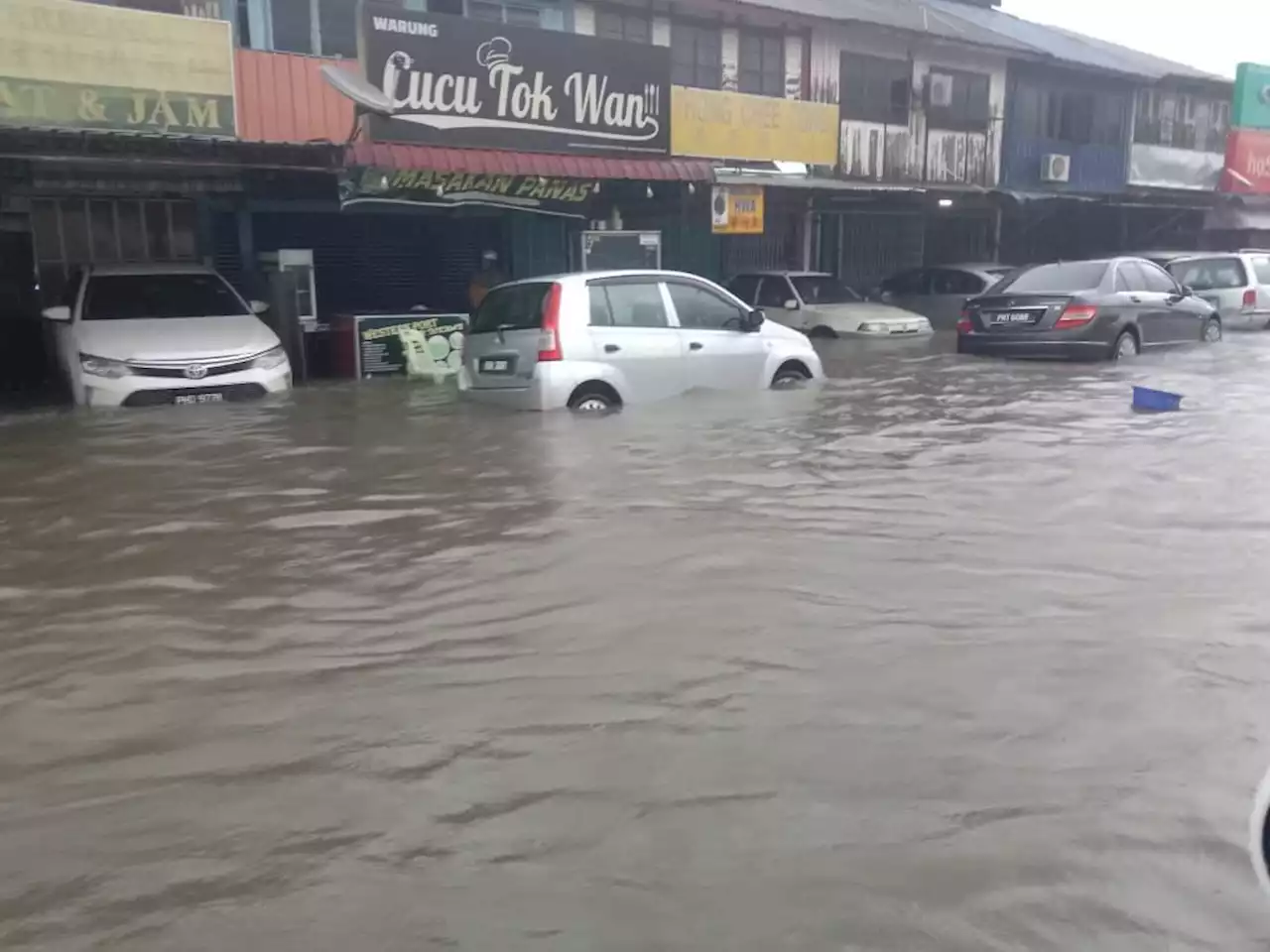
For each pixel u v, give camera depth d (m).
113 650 4.38
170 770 3.40
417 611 4.78
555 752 3.48
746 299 18.39
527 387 9.48
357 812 3.14
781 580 5.13
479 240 17.02
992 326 13.69
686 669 4.11
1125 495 6.75
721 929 2.60
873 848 2.93
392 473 7.43
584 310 9.51
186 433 8.92
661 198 16.39
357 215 15.88
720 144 17.83
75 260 13.74
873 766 3.37
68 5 11.30
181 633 4.55
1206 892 2.72
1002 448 8.12
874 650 4.29
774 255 20.94
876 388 11.00
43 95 11.26
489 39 13.27
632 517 6.27
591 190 14.94
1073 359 13.31
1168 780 3.27
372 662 4.22
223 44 12.30
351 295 16.02
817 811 3.11
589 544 5.72
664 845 2.95
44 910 2.69
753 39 18.95
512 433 8.70
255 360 10.65
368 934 2.59
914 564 5.37
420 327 13.34
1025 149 23.55
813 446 8.19
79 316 10.92
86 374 10.09
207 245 14.58
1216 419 9.33
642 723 3.68
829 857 2.89
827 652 4.27
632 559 5.46
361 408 10.23
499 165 13.32
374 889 2.77
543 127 13.91
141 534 6.02
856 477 7.21
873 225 22.42
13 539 5.93
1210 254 18.84
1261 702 3.80
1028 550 5.59
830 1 20.86
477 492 6.88
